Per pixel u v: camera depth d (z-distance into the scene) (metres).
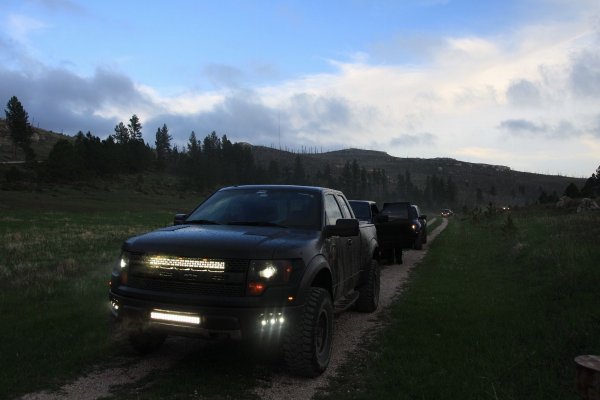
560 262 10.48
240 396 4.38
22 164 127.69
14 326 6.39
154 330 4.55
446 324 6.86
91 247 16.09
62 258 13.23
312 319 4.67
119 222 34.47
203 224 5.67
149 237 4.89
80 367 5.03
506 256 14.16
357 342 6.27
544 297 8.16
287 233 5.17
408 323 7.04
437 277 11.40
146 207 91.31
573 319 6.33
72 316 6.95
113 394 4.38
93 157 128.62
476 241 20.34
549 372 4.79
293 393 4.50
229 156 185.50
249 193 6.25
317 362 4.79
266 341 4.49
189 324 4.36
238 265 4.40
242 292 4.36
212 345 5.90
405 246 14.31
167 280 4.53
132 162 151.00
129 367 5.10
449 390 4.43
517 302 8.10
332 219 6.14
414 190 199.50
